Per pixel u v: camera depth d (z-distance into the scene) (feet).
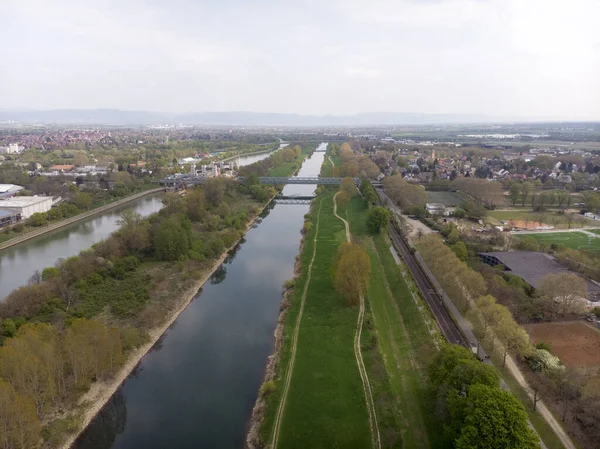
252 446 305.53
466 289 464.65
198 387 378.12
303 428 311.88
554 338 411.13
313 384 361.30
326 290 545.85
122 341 415.64
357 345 418.72
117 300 514.27
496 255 629.10
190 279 588.91
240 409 349.41
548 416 300.81
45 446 296.51
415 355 393.70
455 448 248.93
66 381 347.15
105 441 319.06
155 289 552.41
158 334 462.19
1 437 255.50
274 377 377.71
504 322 368.68
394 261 634.43
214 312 522.47
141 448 310.45
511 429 238.48
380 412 321.52
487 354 377.50
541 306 457.68
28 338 323.57
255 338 460.96
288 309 504.84
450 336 410.11
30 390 297.94
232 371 401.29
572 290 456.04
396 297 519.60
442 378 304.91
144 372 401.90
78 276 547.49
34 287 485.97
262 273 650.84
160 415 343.87
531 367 354.74
